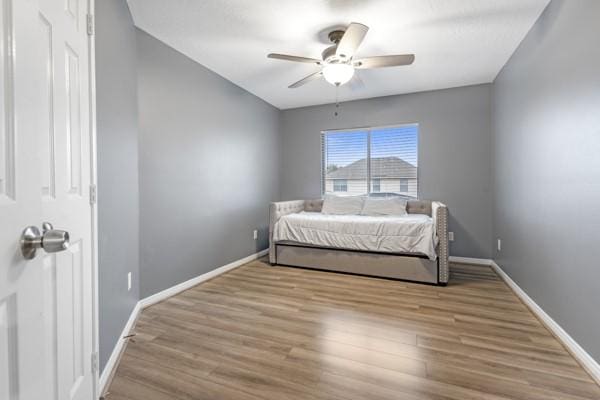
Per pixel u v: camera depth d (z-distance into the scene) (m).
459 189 3.82
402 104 4.08
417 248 3.01
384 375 1.51
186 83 2.87
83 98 1.15
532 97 2.33
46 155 0.84
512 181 2.83
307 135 4.69
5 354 0.55
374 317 2.20
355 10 2.13
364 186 4.41
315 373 1.53
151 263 2.49
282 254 3.73
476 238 3.75
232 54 2.85
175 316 2.24
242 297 2.64
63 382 0.95
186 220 2.88
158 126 2.55
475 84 3.69
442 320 2.14
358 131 4.43
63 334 0.95
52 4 0.88
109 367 1.54
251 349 1.77
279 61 3.01
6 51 0.57
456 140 3.82
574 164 1.73
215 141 3.30
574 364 1.60
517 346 1.78
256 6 2.09
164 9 2.11
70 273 1.02
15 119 0.59
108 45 1.61
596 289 1.51
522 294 2.53
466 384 1.43
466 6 2.08
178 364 1.62
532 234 2.34
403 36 2.49
